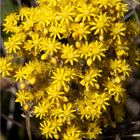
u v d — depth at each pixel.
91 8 0.37
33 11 0.40
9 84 0.58
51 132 0.40
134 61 0.42
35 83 0.39
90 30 0.37
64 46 0.37
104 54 0.38
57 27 0.37
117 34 0.38
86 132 0.42
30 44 0.39
